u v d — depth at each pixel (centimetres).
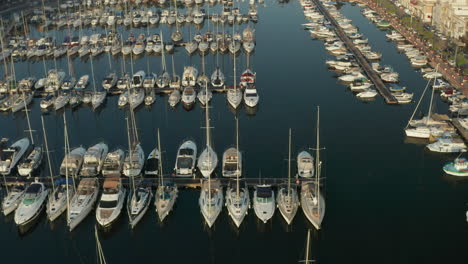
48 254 5966
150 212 6588
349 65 11638
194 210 6644
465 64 11531
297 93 10462
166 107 9838
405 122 9100
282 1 19325
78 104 9894
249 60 12500
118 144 8381
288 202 6394
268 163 7675
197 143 8356
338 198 6825
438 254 5809
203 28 15650
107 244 6097
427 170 7525
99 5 18150
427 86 10062
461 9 13488
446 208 6625
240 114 9506
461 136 8438
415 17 15950
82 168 7319
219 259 5838
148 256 5897
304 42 14012
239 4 18662
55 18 15988
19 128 9088
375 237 6094
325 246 5975
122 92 10306
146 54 13025
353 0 19150
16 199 6619
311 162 7306
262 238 6144
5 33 14675
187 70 10925
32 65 12338
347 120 9212
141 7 18438
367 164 7688
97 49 12875
